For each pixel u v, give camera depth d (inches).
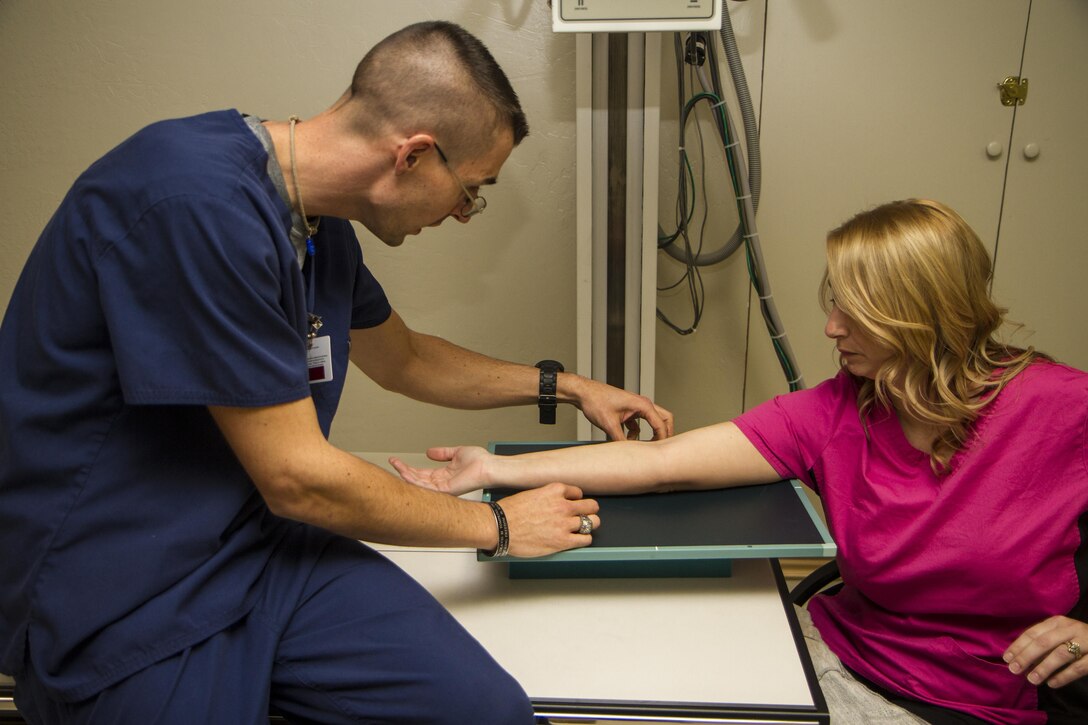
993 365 46.3
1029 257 86.0
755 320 89.6
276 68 83.1
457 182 43.2
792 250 87.0
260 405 37.6
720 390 92.7
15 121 85.2
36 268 39.6
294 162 41.1
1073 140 81.6
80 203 37.8
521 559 46.7
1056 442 44.2
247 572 42.1
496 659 43.4
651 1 57.4
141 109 84.9
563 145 84.0
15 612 40.8
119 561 39.3
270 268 37.4
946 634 47.5
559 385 62.2
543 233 87.4
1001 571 44.6
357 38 81.9
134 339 36.5
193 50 82.8
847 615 52.2
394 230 45.0
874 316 44.1
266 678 40.5
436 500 44.4
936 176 83.8
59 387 39.0
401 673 40.9
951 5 78.3
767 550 45.8
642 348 71.1
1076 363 89.3
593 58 62.7
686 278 88.1
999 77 80.2
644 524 48.9
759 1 79.4
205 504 40.5
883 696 48.6
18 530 39.6
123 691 39.2
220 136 39.4
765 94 82.3
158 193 36.0
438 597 48.8
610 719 40.1
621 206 68.7
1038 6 77.8
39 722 44.1
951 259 43.7
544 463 53.1
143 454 39.4
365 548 46.2
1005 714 46.2
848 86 81.4
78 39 82.6
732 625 45.8
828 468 50.2
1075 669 42.7
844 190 84.8
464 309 90.7
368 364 60.9
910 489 46.6
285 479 39.1
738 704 39.9
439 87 39.8
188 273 35.8
